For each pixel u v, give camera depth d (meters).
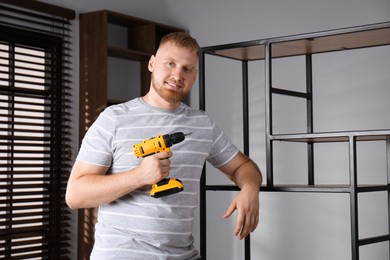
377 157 3.33
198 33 4.23
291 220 3.67
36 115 3.72
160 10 4.41
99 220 1.77
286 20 3.77
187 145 1.79
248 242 2.70
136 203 1.71
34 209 3.71
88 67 3.84
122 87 4.21
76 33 3.87
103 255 1.71
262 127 3.82
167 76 1.73
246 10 3.97
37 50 3.63
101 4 4.01
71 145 3.81
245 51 2.51
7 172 3.42
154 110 1.77
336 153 3.50
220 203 3.97
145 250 1.70
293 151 3.69
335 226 3.49
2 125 3.56
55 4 3.73
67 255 3.77
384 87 3.33
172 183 1.65
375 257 3.31
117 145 1.72
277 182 3.75
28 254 3.49
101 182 1.63
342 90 3.49
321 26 3.61
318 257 3.55
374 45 2.43
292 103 3.70
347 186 2.12
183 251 1.79
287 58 3.73
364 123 3.40
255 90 3.86
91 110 3.81
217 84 4.07
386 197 3.28
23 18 3.58
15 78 3.64
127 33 4.24
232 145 1.99
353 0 3.47
